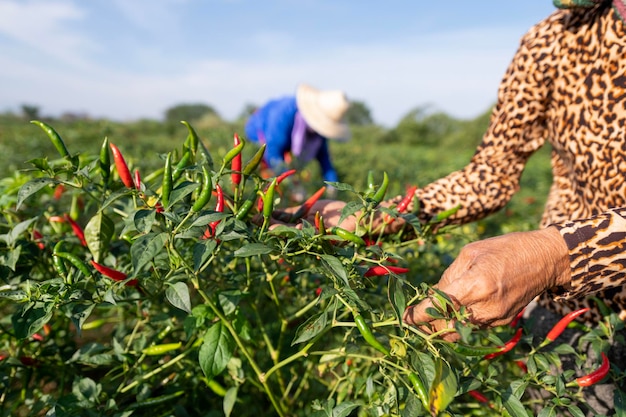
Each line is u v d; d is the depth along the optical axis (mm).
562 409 1396
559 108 1421
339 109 4785
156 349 1442
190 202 1282
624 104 1229
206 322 1433
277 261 1434
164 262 1221
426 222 1549
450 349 1015
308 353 1277
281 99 5004
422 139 34969
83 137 10453
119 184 1349
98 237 1342
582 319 1495
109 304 1232
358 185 6410
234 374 1513
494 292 966
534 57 1423
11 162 5629
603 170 1311
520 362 1462
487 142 1604
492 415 1428
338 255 1190
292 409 1787
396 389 1098
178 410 1497
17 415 1890
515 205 5160
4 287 1438
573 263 1049
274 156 4891
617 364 1413
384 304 1645
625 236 1027
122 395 1507
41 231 1928
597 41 1273
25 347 1697
